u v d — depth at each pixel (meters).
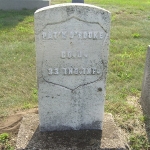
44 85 1.07
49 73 1.05
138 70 1.92
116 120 1.33
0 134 1.22
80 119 1.13
